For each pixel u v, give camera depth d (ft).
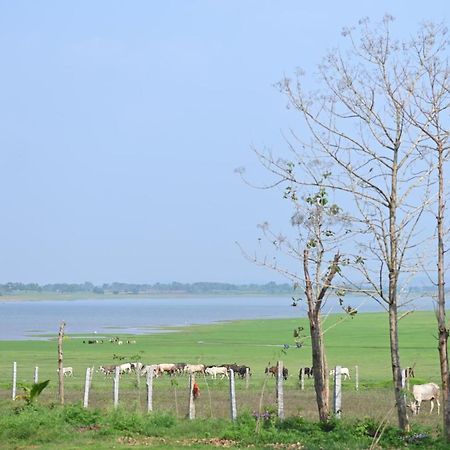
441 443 106.52
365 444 106.01
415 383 227.20
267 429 116.26
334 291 126.52
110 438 114.11
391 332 113.80
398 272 113.29
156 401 188.34
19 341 536.83
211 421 124.98
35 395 148.05
